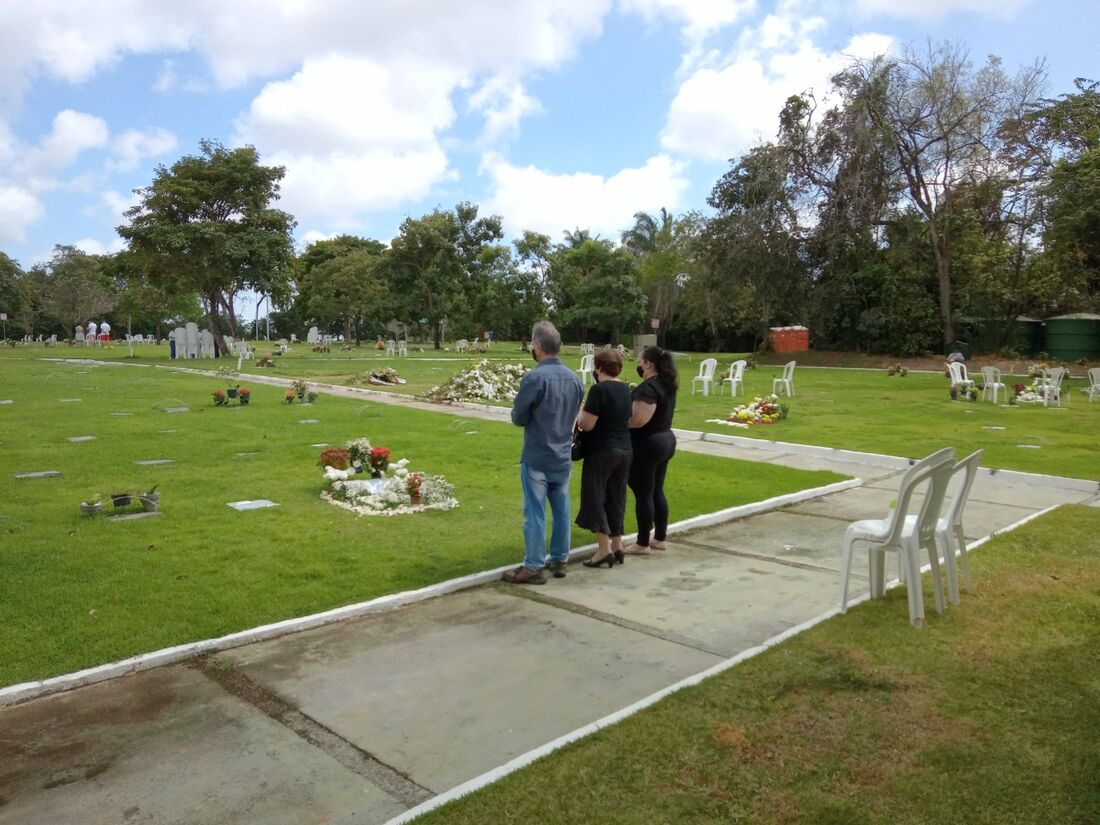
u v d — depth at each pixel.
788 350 39.00
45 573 4.90
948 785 2.68
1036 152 30.48
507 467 9.05
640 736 2.97
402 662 3.74
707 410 16.06
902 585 4.95
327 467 7.75
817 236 34.72
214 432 11.49
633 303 48.66
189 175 34.50
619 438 5.32
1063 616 4.32
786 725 3.09
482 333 55.19
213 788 2.66
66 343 60.22
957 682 3.49
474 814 2.48
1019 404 17.91
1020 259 32.22
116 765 2.81
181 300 56.78
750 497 7.73
